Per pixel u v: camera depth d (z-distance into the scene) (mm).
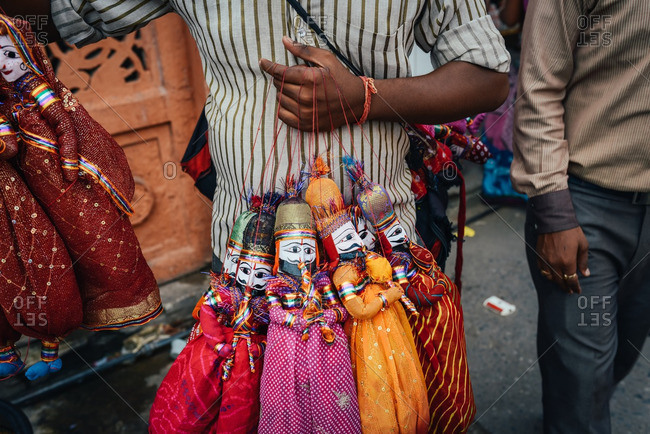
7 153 1049
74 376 2326
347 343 1148
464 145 1757
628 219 1593
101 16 1250
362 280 1159
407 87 1182
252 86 1184
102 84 2445
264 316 1180
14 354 1246
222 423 1153
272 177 1209
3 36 1050
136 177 2625
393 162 1284
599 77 1498
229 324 1219
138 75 2518
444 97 1210
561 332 1685
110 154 1188
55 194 1121
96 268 1202
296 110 1135
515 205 3656
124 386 2320
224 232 1346
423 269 1251
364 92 1140
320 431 1116
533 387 2309
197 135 1494
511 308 2717
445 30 1244
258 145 1195
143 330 2568
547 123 1542
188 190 2777
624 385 2312
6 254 1111
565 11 1463
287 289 1144
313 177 1182
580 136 1557
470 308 2764
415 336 1239
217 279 1229
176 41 2533
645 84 1433
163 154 2676
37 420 2152
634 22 1383
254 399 1166
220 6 1130
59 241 1141
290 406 1102
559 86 1536
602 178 1552
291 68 1106
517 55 3201
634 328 1806
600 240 1604
